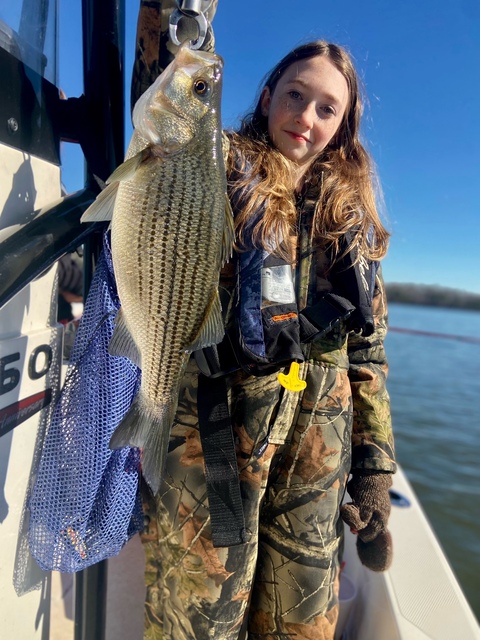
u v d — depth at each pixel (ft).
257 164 4.28
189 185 3.17
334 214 4.57
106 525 3.61
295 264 4.41
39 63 3.48
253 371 3.82
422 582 5.66
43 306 3.77
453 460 26.13
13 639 3.50
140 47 3.94
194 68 3.12
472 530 18.61
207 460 3.84
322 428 4.26
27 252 2.82
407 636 4.75
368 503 4.64
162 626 4.54
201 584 3.94
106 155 3.97
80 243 3.61
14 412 3.27
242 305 3.83
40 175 3.50
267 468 4.10
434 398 41.32
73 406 3.47
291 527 4.28
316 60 4.41
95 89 3.91
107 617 5.56
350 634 5.96
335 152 5.14
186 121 3.12
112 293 3.64
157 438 3.32
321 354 4.32
